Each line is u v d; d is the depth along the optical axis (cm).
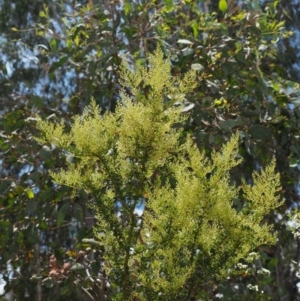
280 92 727
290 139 744
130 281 453
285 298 973
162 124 435
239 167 758
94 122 441
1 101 1140
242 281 781
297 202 791
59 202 727
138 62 690
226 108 724
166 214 434
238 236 429
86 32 773
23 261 722
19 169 998
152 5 772
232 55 731
